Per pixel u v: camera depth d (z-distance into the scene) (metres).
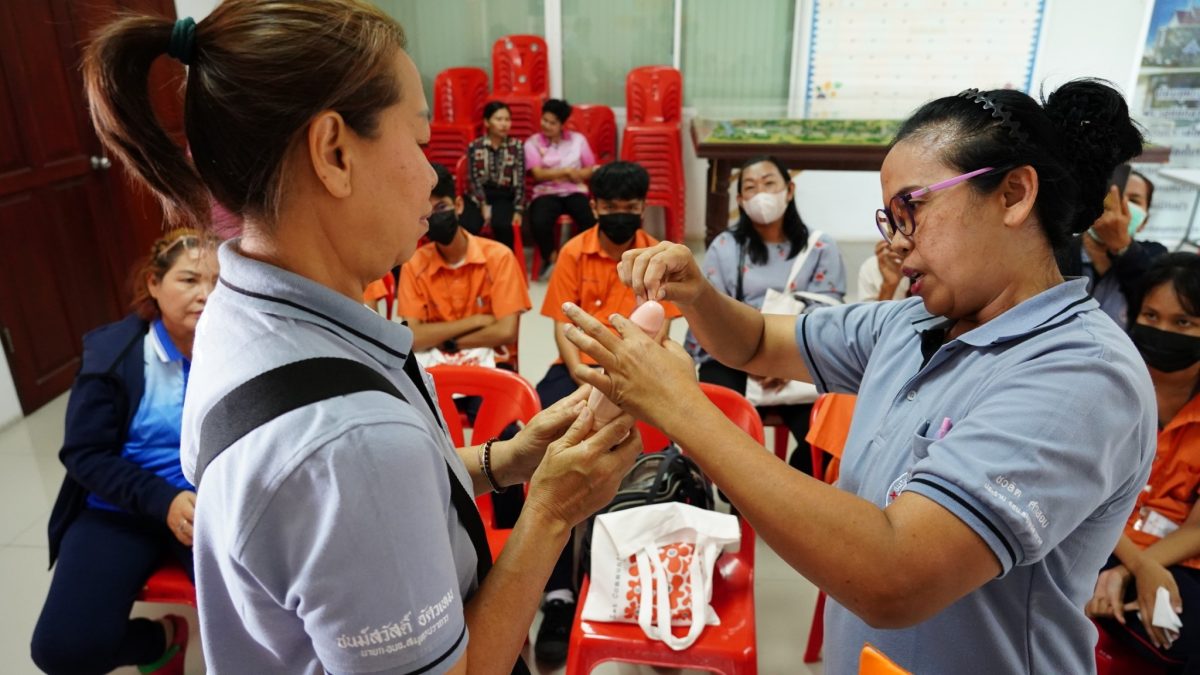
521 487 2.08
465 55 5.62
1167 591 1.55
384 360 0.70
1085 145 0.80
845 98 5.46
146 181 0.66
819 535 0.74
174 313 1.74
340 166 0.63
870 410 1.02
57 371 3.45
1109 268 2.36
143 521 1.82
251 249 0.67
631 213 2.60
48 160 3.35
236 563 0.60
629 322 0.84
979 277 0.84
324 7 0.61
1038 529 0.73
